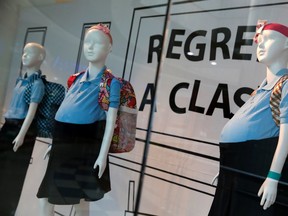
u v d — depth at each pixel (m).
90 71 1.50
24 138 1.73
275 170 1.08
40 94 1.70
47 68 1.75
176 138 1.36
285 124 1.07
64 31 1.75
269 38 1.14
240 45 1.26
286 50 1.12
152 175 1.40
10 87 1.87
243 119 1.17
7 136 1.81
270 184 1.08
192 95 1.35
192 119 1.33
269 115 1.11
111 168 1.44
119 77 1.49
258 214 1.10
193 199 1.29
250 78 1.22
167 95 1.41
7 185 1.75
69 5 1.76
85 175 1.48
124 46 1.53
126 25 1.55
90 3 1.68
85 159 1.48
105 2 1.63
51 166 1.59
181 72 1.39
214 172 1.25
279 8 1.18
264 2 1.22
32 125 1.70
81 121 1.48
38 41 1.84
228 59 1.28
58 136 1.57
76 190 1.51
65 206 1.54
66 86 1.63
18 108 1.79
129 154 1.43
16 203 1.71
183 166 1.33
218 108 1.28
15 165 1.74
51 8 1.82
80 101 1.50
